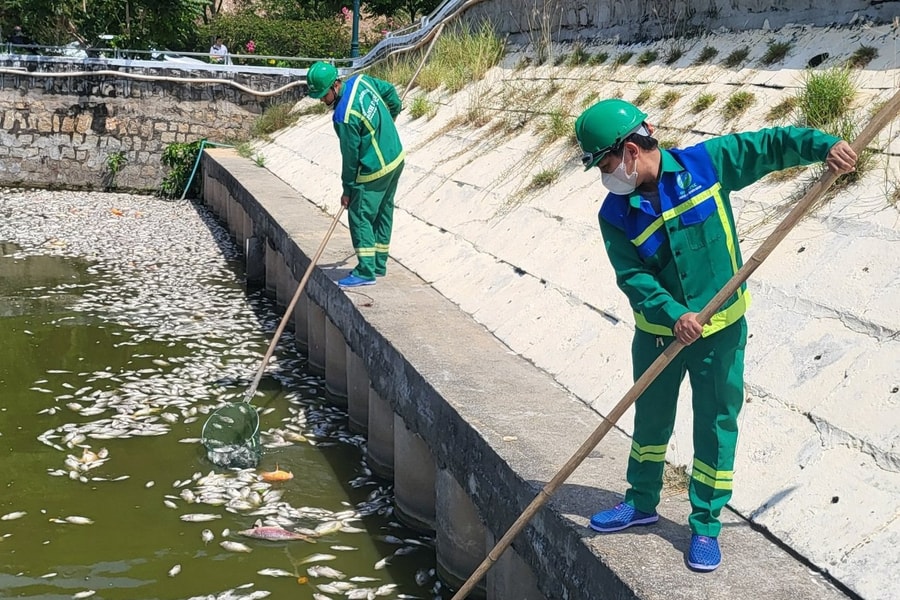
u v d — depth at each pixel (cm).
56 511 593
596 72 964
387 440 643
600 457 426
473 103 1168
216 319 1059
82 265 1331
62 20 2239
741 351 325
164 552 544
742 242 533
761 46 737
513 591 424
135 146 2052
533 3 1221
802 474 377
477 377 537
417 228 945
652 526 361
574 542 354
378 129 741
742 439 419
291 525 576
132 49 2223
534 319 618
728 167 323
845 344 419
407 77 1546
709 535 329
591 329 562
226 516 588
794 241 502
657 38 921
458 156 1046
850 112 568
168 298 1152
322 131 1625
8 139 2016
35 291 1171
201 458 677
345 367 787
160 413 762
